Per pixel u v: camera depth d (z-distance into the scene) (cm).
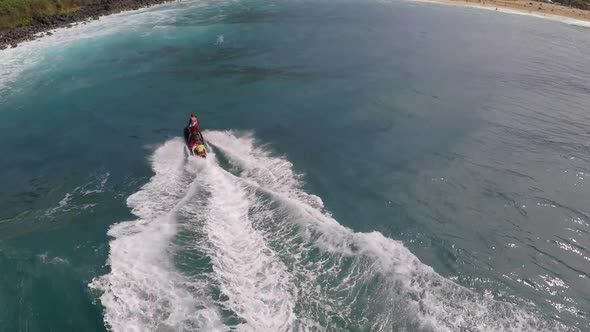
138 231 2639
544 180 3359
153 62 5984
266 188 3042
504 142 3934
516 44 7494
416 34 7806
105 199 3044
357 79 5403
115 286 2209
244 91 4975
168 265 2334
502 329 2042
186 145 3738
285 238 2534
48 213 2912
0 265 2433
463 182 3303
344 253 2422
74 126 4206
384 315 2048
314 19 8631
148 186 3167
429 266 2452
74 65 5844
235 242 2508
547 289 2344
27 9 7456
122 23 8000
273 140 3866
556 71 6053
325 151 3697
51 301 2195
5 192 3183
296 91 4981
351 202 3028
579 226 2858
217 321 1981
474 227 2814
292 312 2044
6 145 3881
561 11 10812
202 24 8012
